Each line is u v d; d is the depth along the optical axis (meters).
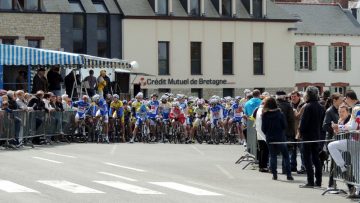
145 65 58.88
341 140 17.39
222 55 61.81
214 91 61.31
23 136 29.00
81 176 19.31
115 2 58.41
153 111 36.53
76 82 38.09
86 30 56.69
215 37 61.47
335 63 67.38
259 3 63.22
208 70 61.16
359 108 17.41
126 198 15.66
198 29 60.88
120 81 46.91
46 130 31.33
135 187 17.48
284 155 20.44
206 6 61.53
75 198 15.45
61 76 38.09
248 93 31.36
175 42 60.03
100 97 34.72
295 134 22.50
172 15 59.81
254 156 23.41
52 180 18.25
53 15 54.00
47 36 53.72
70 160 23.67
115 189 17.02
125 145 32.97
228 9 62.31
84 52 56.59
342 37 67.44
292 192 17.92
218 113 36.66
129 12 58.28
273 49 63.47
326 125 19.20
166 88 59.56
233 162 25.17
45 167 21.11
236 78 62.12
